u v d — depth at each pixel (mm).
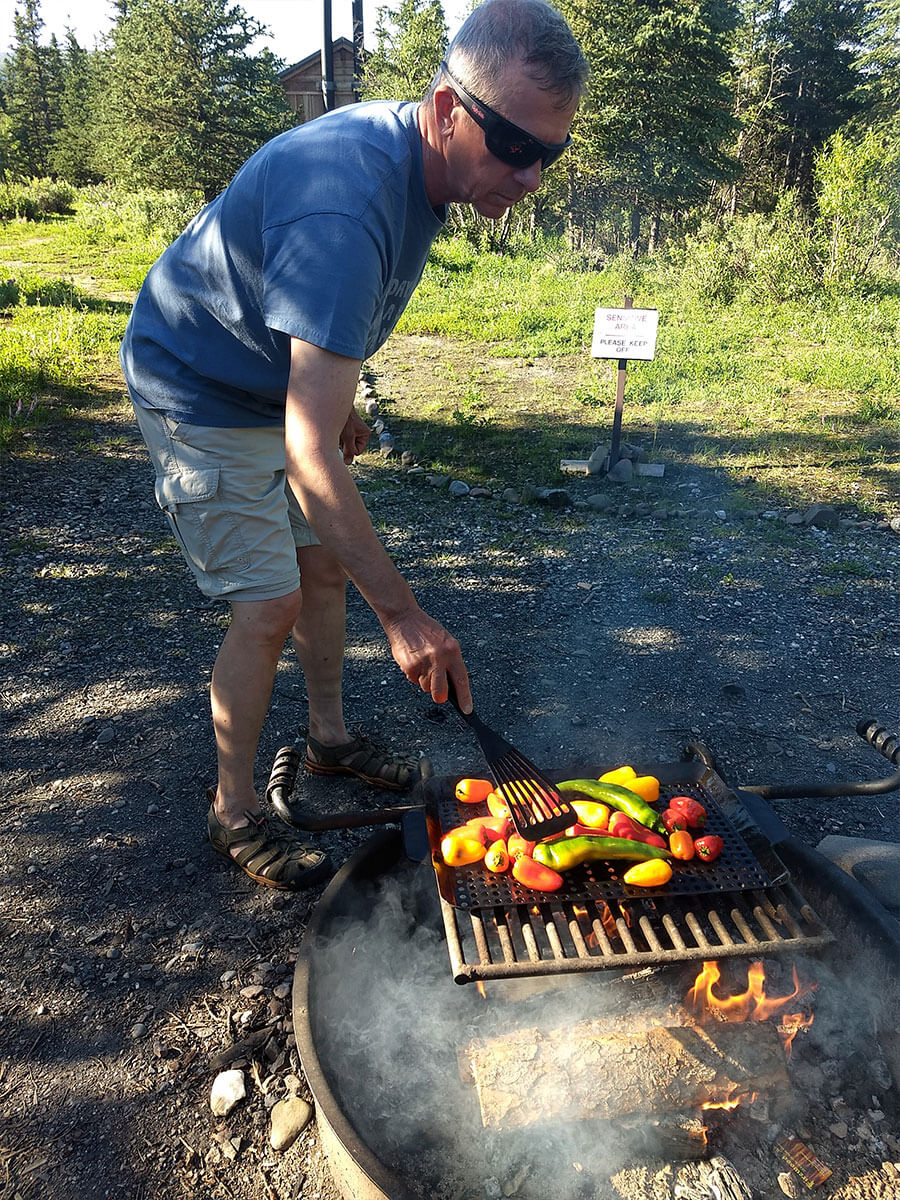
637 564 4660
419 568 4586
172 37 25750
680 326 11359
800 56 34844
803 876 1969
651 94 21125
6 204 29953
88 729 3086
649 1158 1595
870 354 9328
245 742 2252
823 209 13898
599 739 3053
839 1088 1721
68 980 2053
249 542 2055
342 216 1545
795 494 5750
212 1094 1778
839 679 3488
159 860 2447
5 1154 1669
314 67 30781
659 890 1694
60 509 5266
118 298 13102
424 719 3174
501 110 1547
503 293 13492
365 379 8719
